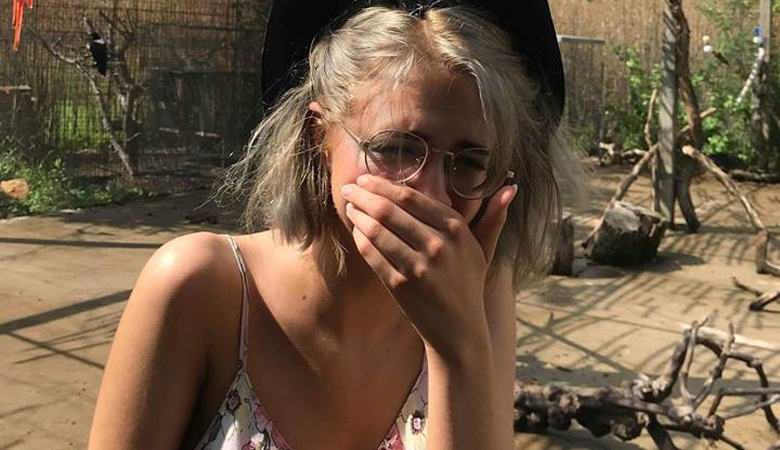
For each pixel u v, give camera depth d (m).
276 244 1.16
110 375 1.08
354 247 1.11
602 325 5.18
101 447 1.07
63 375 4.04
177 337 1.07
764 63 11.95
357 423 1.21
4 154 8.71
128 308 1.09
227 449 1.11
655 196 8.34
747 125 12.13
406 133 0.97
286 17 1.15
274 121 1.12
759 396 3.68
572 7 13.77
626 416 3.24
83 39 9.01
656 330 5.11
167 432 1.08
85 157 9.14
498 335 1.28
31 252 6.51
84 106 9.11
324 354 1.15
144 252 6.68
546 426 3.45
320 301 1.14
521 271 1.26
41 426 3.50
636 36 13.23
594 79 13.15
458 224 0.94
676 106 8.13
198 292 1.08
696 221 8.32
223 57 9.95
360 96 0.99
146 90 9.43
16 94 8.71
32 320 4.82
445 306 0.94
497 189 1.02
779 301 5.85
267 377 1.13
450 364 0.96
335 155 1.03
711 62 12.48
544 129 1.19
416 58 0.97
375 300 1.15
